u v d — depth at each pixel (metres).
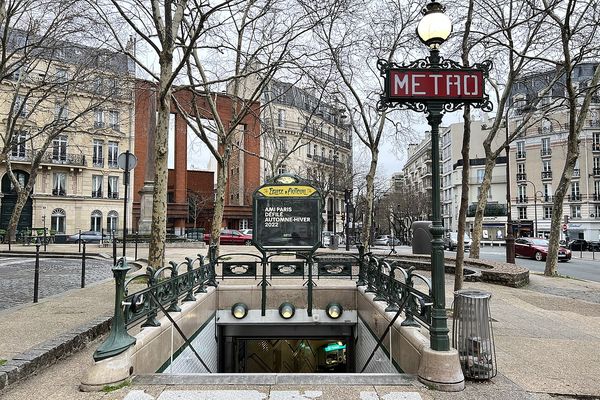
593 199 52.75
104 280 11.02
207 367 7.97
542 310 8.55
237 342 9.88
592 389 4.02
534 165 57.41
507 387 4.05
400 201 59.81
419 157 90.38
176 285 6.27
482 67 4.61
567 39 12.62
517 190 59.34
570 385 4.12
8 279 11.62
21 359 4.26
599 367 4.73
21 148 37.94
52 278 11.88
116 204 43.16
